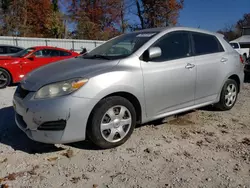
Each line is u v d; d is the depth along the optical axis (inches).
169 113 170.6
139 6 1612.9
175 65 168.7
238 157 138.2
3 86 353.4
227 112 215.6
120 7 1621.6
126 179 118.2
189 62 177.0
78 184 114.6
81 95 133.3
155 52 155.6
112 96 144.2
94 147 149.4
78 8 1577.3
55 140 134.0
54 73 145.2
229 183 115.0
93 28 1456.7
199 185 113.6
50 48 410.0
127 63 151.6
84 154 141.6
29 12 1359.5
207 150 146.3
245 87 341.1
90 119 138.6
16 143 155.9
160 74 160.7
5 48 447.8
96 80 137.4
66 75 139.0
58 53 416.2
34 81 144.0
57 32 1360.7
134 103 155.5
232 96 217.2
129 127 151.7
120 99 145.3
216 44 203.3
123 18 1638.8
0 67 349.7
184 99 176.7
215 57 195.6
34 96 135.9
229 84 211.8
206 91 191.3
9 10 1296.8
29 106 134.3
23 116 138.2
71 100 131.3
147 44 162.2
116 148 148.2
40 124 132.9
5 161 134.2
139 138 161.5
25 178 119.0
